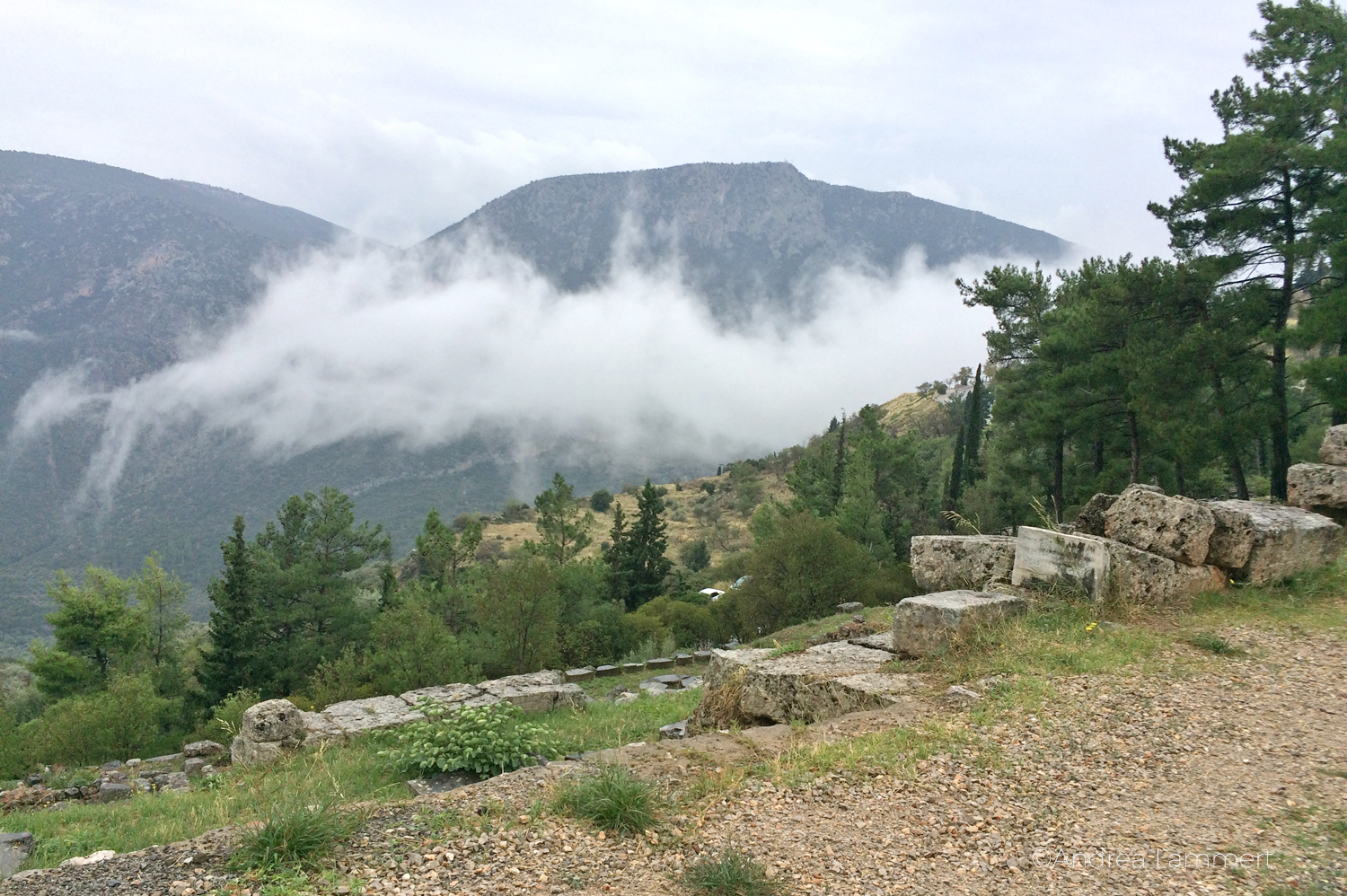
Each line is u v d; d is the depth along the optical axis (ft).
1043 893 14.87
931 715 24.91
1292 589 38.55
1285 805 18.37
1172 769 20.53
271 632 133.39
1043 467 128.57
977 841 16.93
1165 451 96.37
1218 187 83.87
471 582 124.77
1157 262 90.22
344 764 34.58
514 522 459.32
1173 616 34.30
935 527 163.22
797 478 187.73
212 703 120.16
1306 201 82.99
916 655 32.45
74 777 48.75
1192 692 25.94
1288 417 84.69
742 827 17.62
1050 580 35.78
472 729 31.71
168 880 15.87
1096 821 17.87
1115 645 30.27
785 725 27.17
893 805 18.65
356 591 155.63
